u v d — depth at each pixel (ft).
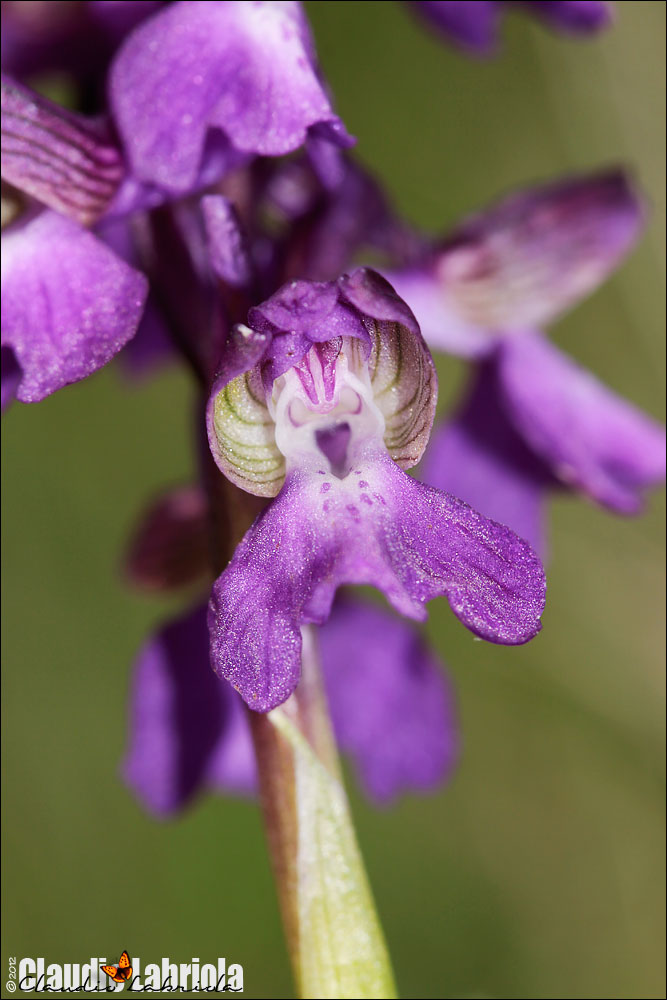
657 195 0.77
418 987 0.86
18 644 0.86
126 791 0.86
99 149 0.43
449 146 0.87
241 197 0.46
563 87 0.79
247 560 0.40
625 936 0.85
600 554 0.81
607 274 0.51
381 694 0.55
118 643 0.87
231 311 0.42
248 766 0.53
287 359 0.40
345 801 0.44
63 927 0.84
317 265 0.47
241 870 0.83
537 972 0.86
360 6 0.85
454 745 0.56
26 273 0.42
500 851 0.88
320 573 0.40
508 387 0.51
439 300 0.51
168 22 0.43
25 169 0.43
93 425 0.87
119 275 0.42
